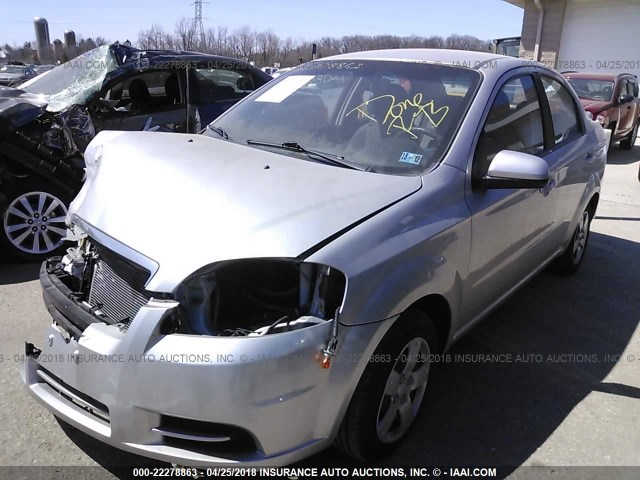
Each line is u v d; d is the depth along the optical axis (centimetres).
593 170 458
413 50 372
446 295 264
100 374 211
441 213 258
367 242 221
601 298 460
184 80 604
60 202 496
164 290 203
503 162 274
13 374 312
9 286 437
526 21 1861
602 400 319
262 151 296
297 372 201
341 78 345
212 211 223
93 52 600
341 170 268
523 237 344
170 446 207
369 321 217
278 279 216
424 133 291
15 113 466
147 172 258
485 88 310
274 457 207
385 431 251
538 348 373
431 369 289
